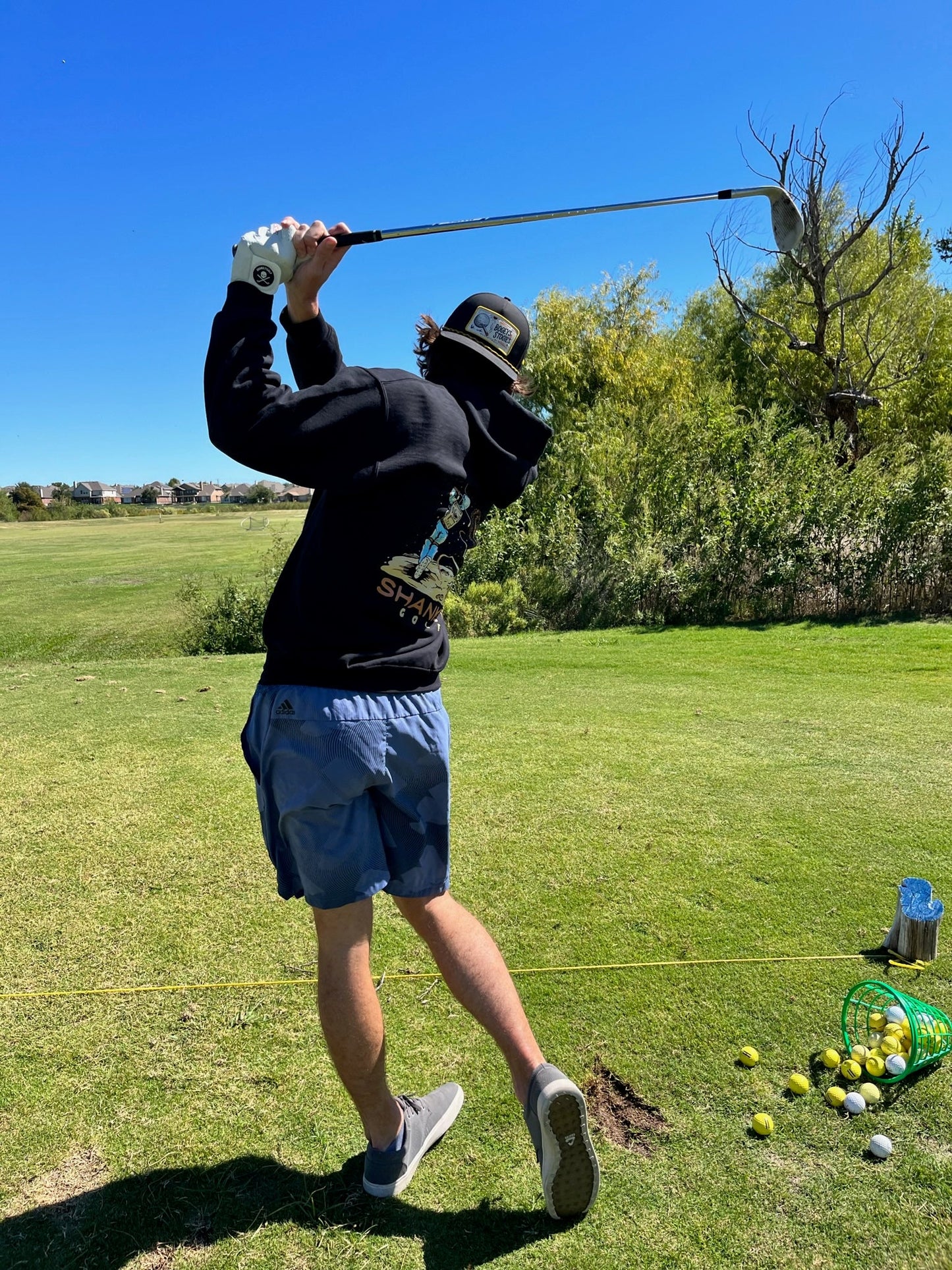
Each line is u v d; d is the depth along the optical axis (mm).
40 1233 1737
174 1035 2385
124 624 17203
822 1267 1659
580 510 12727
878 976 2645
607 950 2803
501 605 11664
